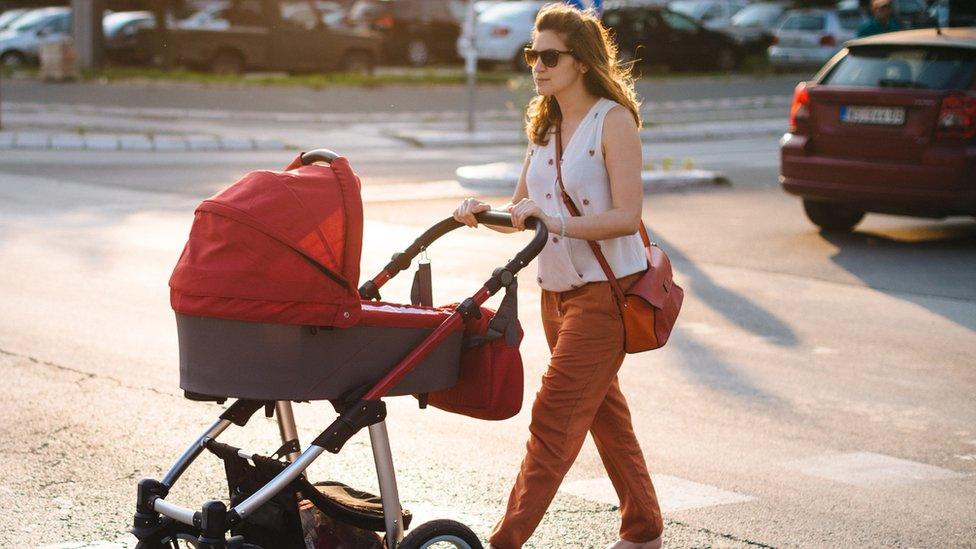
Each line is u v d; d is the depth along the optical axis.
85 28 43.41
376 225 17.73
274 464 5.39
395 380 5.39
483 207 5.90
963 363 11.07
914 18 24.23
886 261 15.80
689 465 8.25
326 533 5.56
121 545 6.63
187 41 42.06
